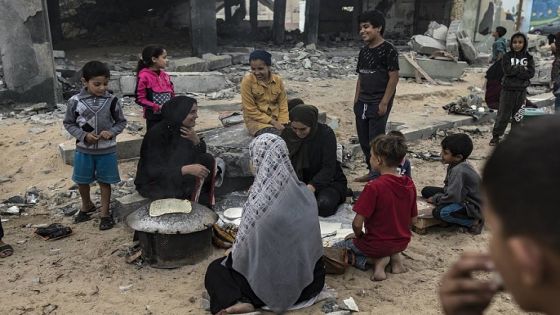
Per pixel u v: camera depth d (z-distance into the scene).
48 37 8.78
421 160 7.41
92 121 4.74
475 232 4.80
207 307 3.58
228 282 3.49
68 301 3.70
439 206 4.79
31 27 8.61
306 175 5.11
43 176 6.32
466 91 12.27
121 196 5.63
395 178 3.86
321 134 4.96
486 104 10.08
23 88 8.80
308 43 17.66
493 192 0.69
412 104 11.05
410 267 4.19
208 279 3.59
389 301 3.69
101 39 18.30
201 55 13.92
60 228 4.83
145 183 4.86
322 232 4.67
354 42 21.00
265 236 3.36
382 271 3.97
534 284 0.67
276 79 5.89
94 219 5.19
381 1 22.61
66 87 10.13
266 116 5.76
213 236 4.57
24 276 4.06
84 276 4.05
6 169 6.53
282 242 3.38
